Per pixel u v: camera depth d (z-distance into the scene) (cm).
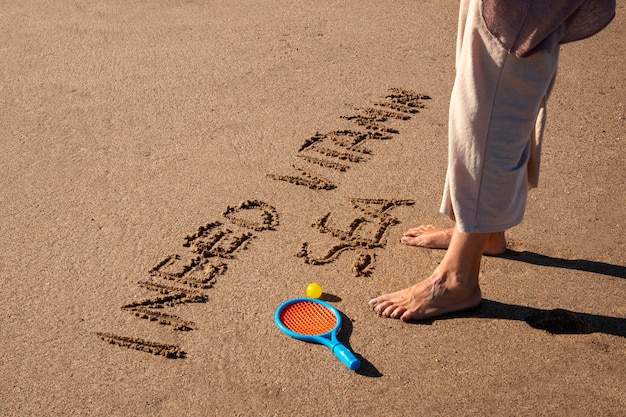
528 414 164
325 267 204
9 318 188
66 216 225
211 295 195
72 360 177
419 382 172
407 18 364
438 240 210
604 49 333
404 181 239
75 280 200
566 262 207
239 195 233
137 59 322
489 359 177
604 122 276
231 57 322
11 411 165
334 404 166
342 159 251
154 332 184
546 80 174
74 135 267
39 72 312
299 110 280
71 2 390
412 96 289
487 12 166
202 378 172
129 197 233
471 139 176
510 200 181
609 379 172
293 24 357
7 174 245
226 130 268
